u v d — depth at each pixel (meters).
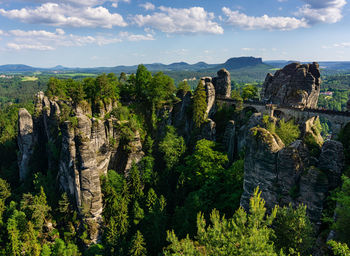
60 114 82.25
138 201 64.31
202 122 82.50
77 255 58.22
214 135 81.88
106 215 64.38
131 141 74.00
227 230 26.28
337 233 28.19
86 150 61.47
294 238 27.38
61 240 59.53
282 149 37.38
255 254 21.27
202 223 28.48
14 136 123.62
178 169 72.62
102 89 81.88
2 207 70.50
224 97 94.88
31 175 87.00
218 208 52.38
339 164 36.00
